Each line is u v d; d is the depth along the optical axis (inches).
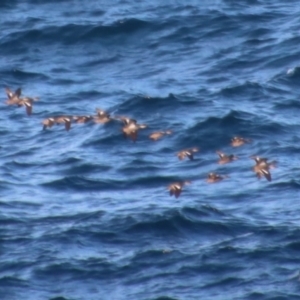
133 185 2305.6
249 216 2154.3
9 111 2672.2
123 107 2650.1
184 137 2485.2
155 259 2006.6
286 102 2645.2
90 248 2053.4
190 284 1936.5
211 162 2385.6
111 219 2140.7
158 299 1898.4
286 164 2363.4
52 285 1951.3
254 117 2554.1
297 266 1972.2
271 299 1887.3
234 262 1988.2
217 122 2527.1
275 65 2844.5
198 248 2039.9
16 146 2503.7
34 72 2888.8
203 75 2824.8
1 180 2331.4
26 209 2207.2
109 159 2411.4
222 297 1899.6
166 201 2217.0
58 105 2704.2
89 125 2551.7
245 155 2411.4
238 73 2827.3
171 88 2755.9
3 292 1932.8
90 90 2775.6
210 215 2151.8
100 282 1952.5
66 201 2242.9
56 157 2432.3
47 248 2050.9
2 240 2086.6
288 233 2073.1
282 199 2212.1
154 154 2425.0
